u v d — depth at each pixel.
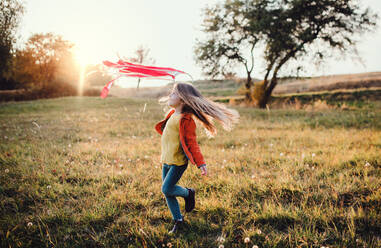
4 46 13.85
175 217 2.57
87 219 2.69
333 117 10.44
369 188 3.10
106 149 5.48
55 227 2.59
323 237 2.31
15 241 2.30
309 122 9.53
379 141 5.64
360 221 2.52
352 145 5.55
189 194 2.59
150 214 2.82
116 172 4.04
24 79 37.00
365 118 9.64
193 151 2.32
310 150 5.17
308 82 38.94
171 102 2.50
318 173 3.77
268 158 4.77
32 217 2.69
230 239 2.36
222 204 2.95
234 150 5.55
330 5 17.31
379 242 2.20
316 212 2.67
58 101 20.20
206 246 2.31
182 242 2.35
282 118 11.28
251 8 18.69
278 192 3.25
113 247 2.28
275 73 19.86
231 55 20.72
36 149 5.37
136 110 14.59
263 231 2.50
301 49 17.89
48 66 38.53
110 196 3.16
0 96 31.19
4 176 3.69
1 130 7.92
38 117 11.58
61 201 3.10
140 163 4.51
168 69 2.68
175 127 2.43
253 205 2.99
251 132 7.71
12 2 13.29
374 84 29.95
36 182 3.53
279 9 17.75
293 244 2.27
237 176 3.83
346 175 3.56
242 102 22.72
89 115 12.35
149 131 8.23
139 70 2.72
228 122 2.57
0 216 2.72
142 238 2.38
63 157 4.85
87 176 3.84
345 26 17.88
